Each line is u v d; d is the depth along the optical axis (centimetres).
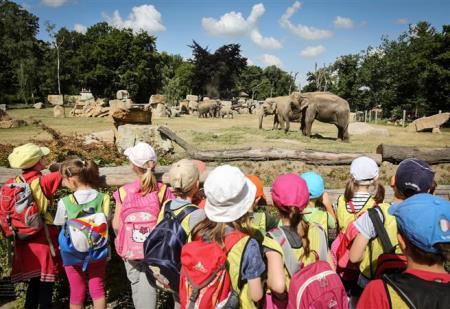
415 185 263
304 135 2228
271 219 328
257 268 239
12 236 369
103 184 424
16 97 7419
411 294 171
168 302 423
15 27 8312
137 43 8181
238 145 1717
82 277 349
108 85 8050
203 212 286
